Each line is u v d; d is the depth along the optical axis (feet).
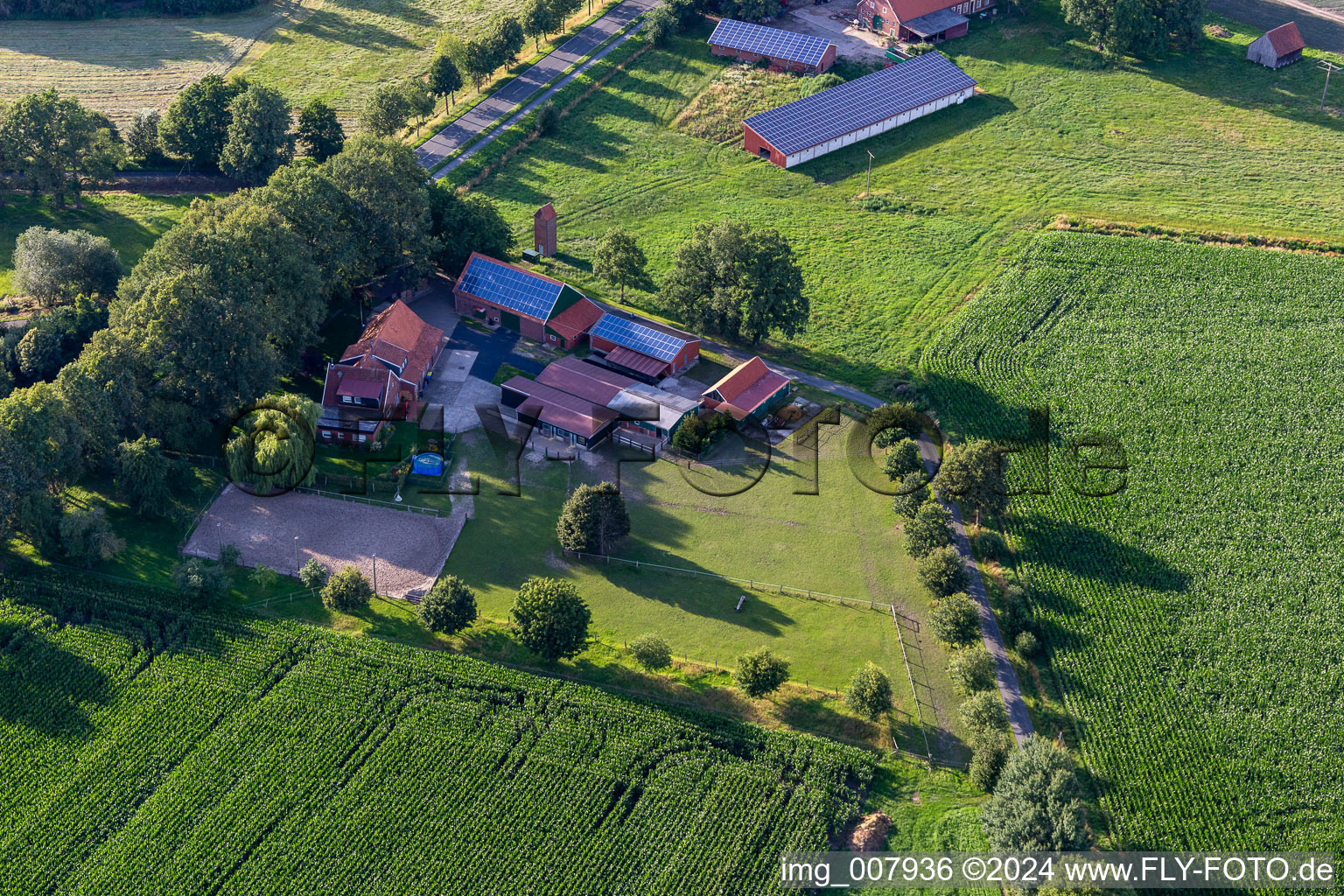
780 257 483.92
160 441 435.53
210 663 362.12
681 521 420.77
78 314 483.51
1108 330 512.63
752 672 346.95
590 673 365.40
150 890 307.17
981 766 324.39
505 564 403.54
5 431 381.40
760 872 310.24
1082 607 382.42
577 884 307.37
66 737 341.82
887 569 401.90
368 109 654.53
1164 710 348.59
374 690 355.15
